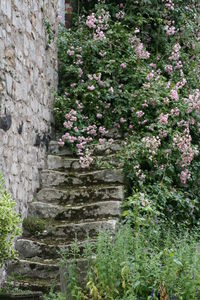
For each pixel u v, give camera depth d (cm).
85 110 727
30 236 555
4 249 413
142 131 696
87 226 551
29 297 462
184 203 660
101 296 409
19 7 562
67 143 690
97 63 753
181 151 669
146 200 555
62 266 436
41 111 653
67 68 737
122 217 579
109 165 647
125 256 416
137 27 826
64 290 427
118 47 760
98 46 760
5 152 506
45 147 670
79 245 524
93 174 634
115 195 598
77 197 605
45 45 681
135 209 519
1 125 495
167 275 400
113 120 725
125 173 634
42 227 558
